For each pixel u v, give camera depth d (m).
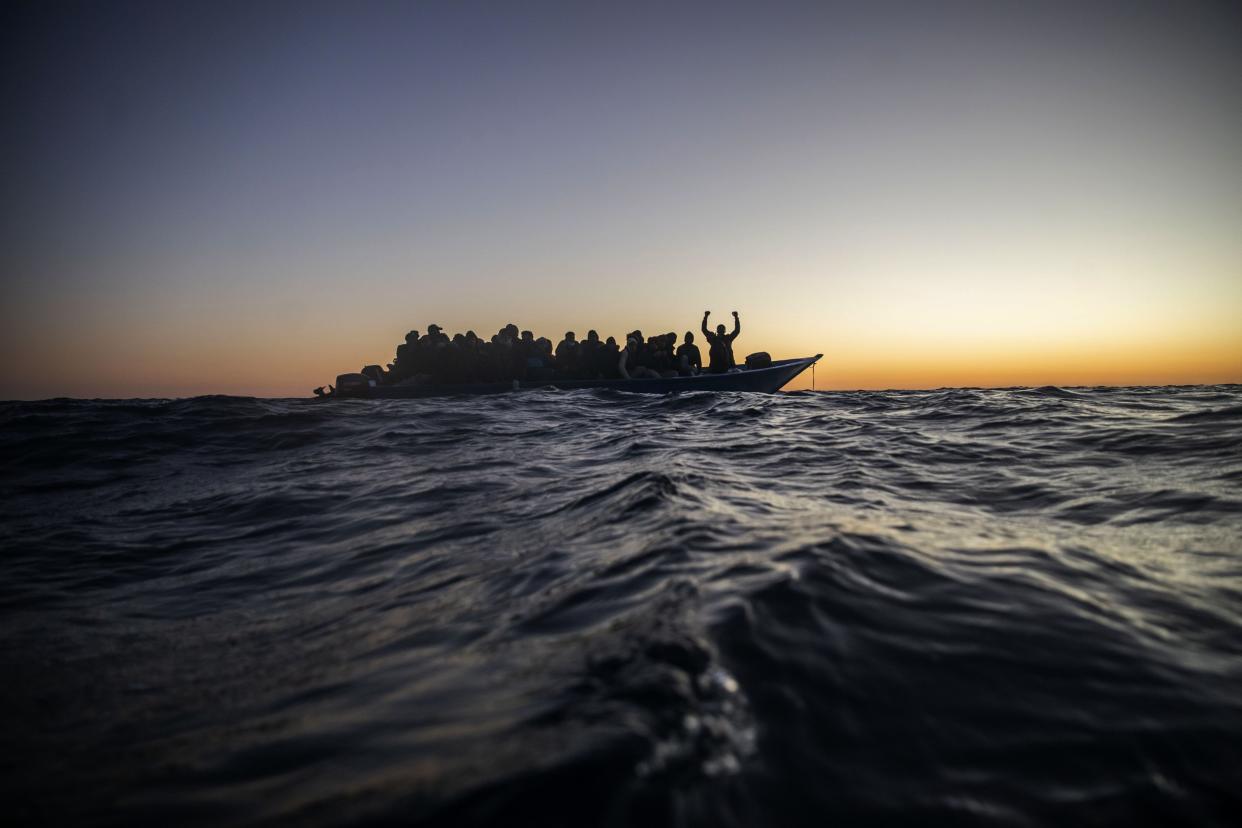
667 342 18.53
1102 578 2.51
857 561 2.47
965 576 2.41
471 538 3.83
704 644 1.71
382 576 3.28
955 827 1.16
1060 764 1.35
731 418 10.48
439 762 1.24
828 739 1.36
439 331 18.86
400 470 6.79
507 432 9.62
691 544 2.79
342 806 1.13
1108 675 1.72
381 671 1.93
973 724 1.47
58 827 1.27
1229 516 3.61
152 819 1.23
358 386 18.34
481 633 2.12
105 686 2.14
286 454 8.27
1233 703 1.60
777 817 1.13
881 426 8.59
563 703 1.43
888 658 1.73
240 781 1.33
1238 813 1.25
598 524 3.57
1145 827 1.20
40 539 4.62
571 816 1.04
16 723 1.88
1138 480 4.69
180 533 4.74
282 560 3.85
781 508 3.71
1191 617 2.13
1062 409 9.14
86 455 8.24
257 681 2.04
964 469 5.48
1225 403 8.81
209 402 12.58
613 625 1.95
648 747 1.22
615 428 9.66
